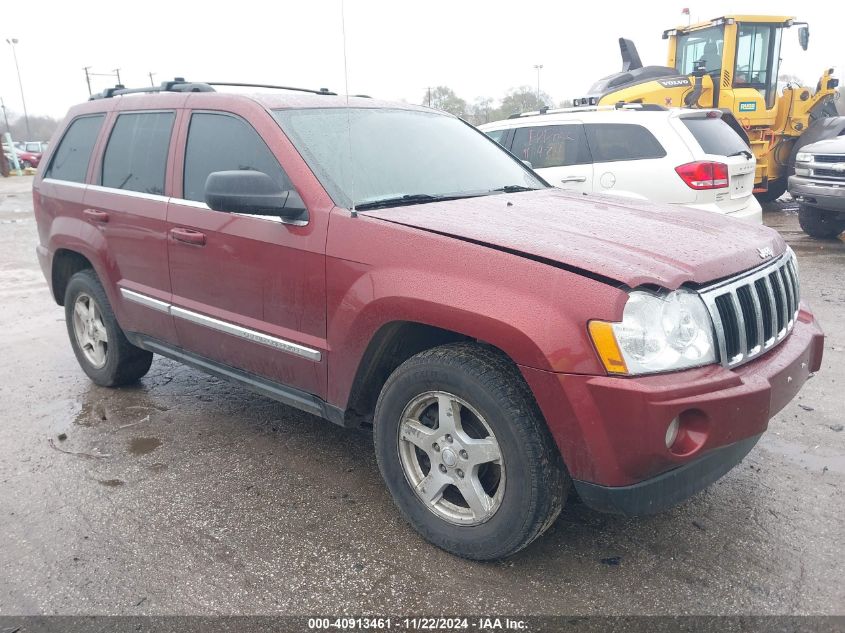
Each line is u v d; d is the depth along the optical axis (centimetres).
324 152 333
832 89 1209
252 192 300
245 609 253
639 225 299
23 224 1433
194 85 397
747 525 298
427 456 294
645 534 294
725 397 235
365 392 310
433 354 272
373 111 384
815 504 313
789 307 303
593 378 232
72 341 491
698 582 262
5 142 3284
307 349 315
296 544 292
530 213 312
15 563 284
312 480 347
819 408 413
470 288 255
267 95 364
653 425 228
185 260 369
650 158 691
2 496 337
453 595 259
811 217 954
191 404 449
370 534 299
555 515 260
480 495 269
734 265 269
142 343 426
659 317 237
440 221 288
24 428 417
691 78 1138
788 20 1157
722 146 706
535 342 238
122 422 422
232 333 351
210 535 300
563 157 743
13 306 730
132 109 426
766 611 246
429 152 376
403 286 271
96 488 343
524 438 248
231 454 377
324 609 253
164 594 262
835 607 247
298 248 310
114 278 425
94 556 287
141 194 399
